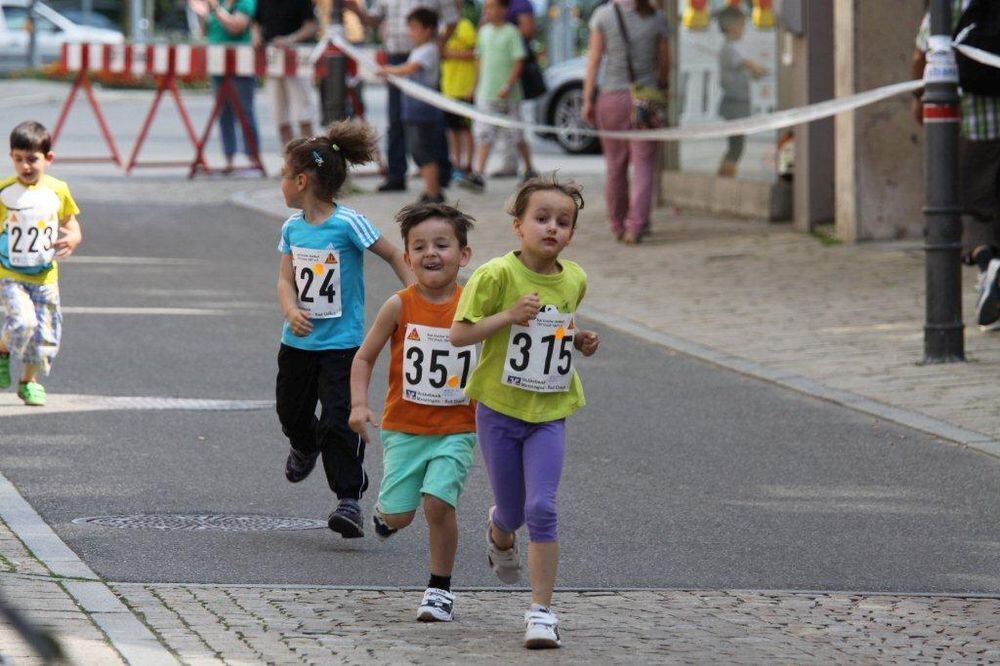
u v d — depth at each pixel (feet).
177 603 58.18
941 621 60.34
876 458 87.45
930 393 101.96
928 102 108.78
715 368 111.65
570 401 57.72
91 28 446.60
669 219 184.55
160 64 223.30
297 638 54.13
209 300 133.69
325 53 203.41
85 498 75.41
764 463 86.22
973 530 74.23
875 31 157.79
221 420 93.09
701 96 189.16
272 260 156.35
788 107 172.55
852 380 106.11
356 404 59.93
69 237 93.50
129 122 303.89
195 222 180.45
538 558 55.26
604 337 122.83
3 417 92.02
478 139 206.80
